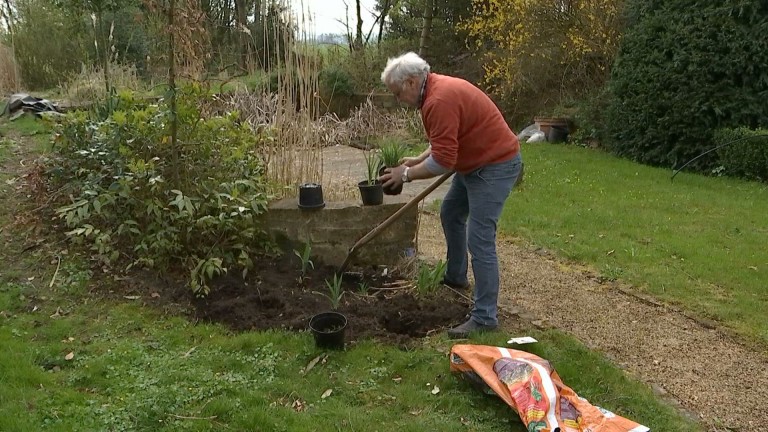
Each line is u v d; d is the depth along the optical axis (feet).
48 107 32.73
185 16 13.10
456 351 10.35
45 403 9.23
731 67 29.37
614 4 38.55
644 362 11.43
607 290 14.75
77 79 35.86
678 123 30.32
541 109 42.42
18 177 18.79
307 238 14.62
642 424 9.43
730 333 12.66
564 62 40.88
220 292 13.21
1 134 26.45
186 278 13.51
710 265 16.40
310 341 11.32
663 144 30.99
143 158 14.33
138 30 40.83
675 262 16.71
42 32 44.91
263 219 14.58
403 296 13.51
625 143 32.83
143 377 10.04
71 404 9.25
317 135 17.40
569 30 39.99
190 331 11.76
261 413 9.12
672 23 31.19
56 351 10.80
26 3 45.78
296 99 17.24
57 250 14.26
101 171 14.87
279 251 14.65
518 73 41.73
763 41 28.86
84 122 16.88
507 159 11.61
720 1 30.22
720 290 14.90
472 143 11.43
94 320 12.03
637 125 31.81
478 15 47.80
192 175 14.29
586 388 10.30
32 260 13.85
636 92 32.12
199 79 15.57
